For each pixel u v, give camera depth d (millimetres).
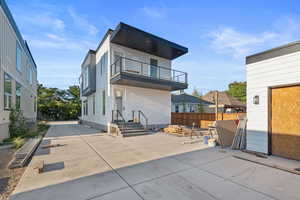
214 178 3387
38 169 3627
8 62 8695
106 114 10977
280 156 5004
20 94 11656
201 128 13672
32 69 16844
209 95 27406
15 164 4086
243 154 5312
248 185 3066
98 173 3633
